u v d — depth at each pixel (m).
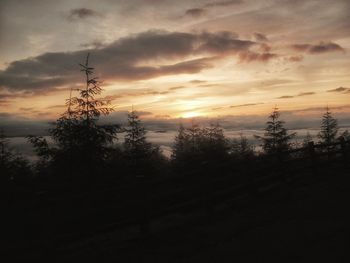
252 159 11.51
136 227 8.80
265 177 11.63
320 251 6.43
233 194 11.10
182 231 8.45
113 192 8.22
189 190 9.16
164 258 6.87
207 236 7.92
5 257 6.36
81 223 8.27
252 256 6.50
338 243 6.72
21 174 13.28
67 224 7.75
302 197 10.85
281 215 9.05
